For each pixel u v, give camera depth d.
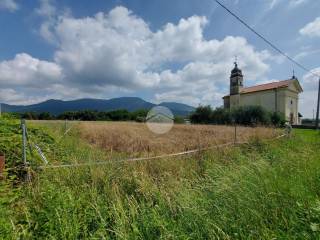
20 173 5.18
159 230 3.22
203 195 4.11
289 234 3.04
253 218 3.37
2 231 2.97
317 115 30.08
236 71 65.44
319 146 11.31
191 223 3.32
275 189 4.09
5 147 6.01
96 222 3.44
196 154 7.43
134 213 3.50
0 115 8.93
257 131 14.09
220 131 19.19
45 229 3.19
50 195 3.78
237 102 64.38
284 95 54.72
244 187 4.12
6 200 3.88
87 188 4.53
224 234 3.02
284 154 7.90
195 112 57.53
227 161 7.09
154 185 4.54
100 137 13.95
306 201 3.74
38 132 8.61
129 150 9.06
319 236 2.85
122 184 4.82
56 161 6.60
